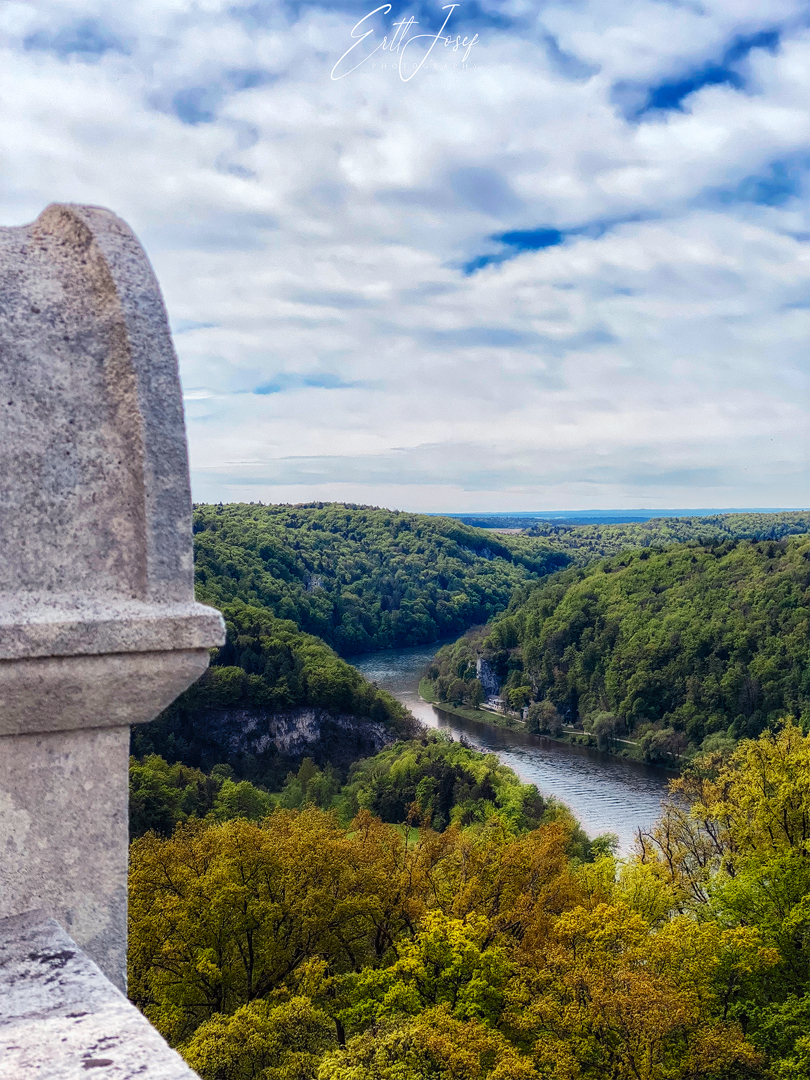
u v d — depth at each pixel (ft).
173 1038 87.35
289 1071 71.92
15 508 6.46
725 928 102.12
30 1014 5.34
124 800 7.02
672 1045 76.69
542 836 122.83
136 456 6.77
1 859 6.61
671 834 130.31
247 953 99.35
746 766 119.34
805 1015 85.40
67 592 6.59
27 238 7.00
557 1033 76.59
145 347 6.85
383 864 109.60
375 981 85.40
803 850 104.37
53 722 6.55
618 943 87.25
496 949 87.25
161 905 96.53
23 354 6.56
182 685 6.83
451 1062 65.46
